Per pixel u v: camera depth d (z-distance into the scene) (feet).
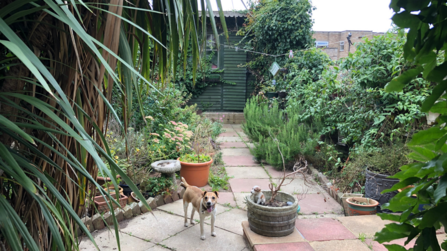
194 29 4.79
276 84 29.22
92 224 9.72
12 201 3.38
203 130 20.62
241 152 21.65
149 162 14.67
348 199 11.40
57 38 3.39
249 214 9.21
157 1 4.57
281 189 14.28
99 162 2.50
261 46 32.09
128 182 2.73
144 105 19.34
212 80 34.14
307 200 13.00
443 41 1.59
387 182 11.16
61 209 3.61
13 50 1.67
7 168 2.25
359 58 14.56
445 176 1.57
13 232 2.15
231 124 34.09
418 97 11.88
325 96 17.11
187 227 10.34
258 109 23.11
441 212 1.54
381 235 1.95
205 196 9.20
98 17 3.60
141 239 9.45
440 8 1.50
